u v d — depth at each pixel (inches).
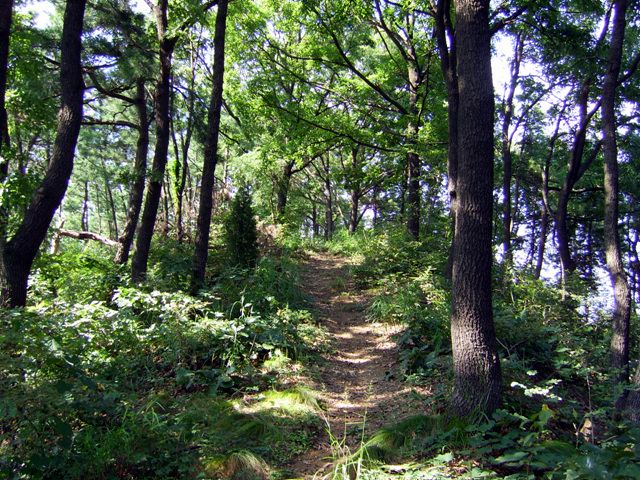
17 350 145.8
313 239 870.4
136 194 425.7
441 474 132.0
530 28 423.5
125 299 231.3
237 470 142.1
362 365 270.2
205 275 346.0
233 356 224.7
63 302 229.8
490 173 168.1
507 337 241.6
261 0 620.4
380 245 511.2
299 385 223.1
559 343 245.3
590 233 917.2
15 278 213.6
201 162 895.1
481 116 167.3
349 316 377.7
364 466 146.3
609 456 114.3
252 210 401.4
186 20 343.9
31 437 121.6
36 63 360.2
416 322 280.1
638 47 465.1
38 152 698.2
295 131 540.4
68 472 118.4
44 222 221.1
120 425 143.6
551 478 124.1
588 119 540.7
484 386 159.9
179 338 217.0
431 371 228.4
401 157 587.5
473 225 166.9
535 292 345.7
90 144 855.1
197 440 155.3
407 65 575.2
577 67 380.8
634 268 853.8
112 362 195.5
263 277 333.4
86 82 472.7
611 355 258.5
